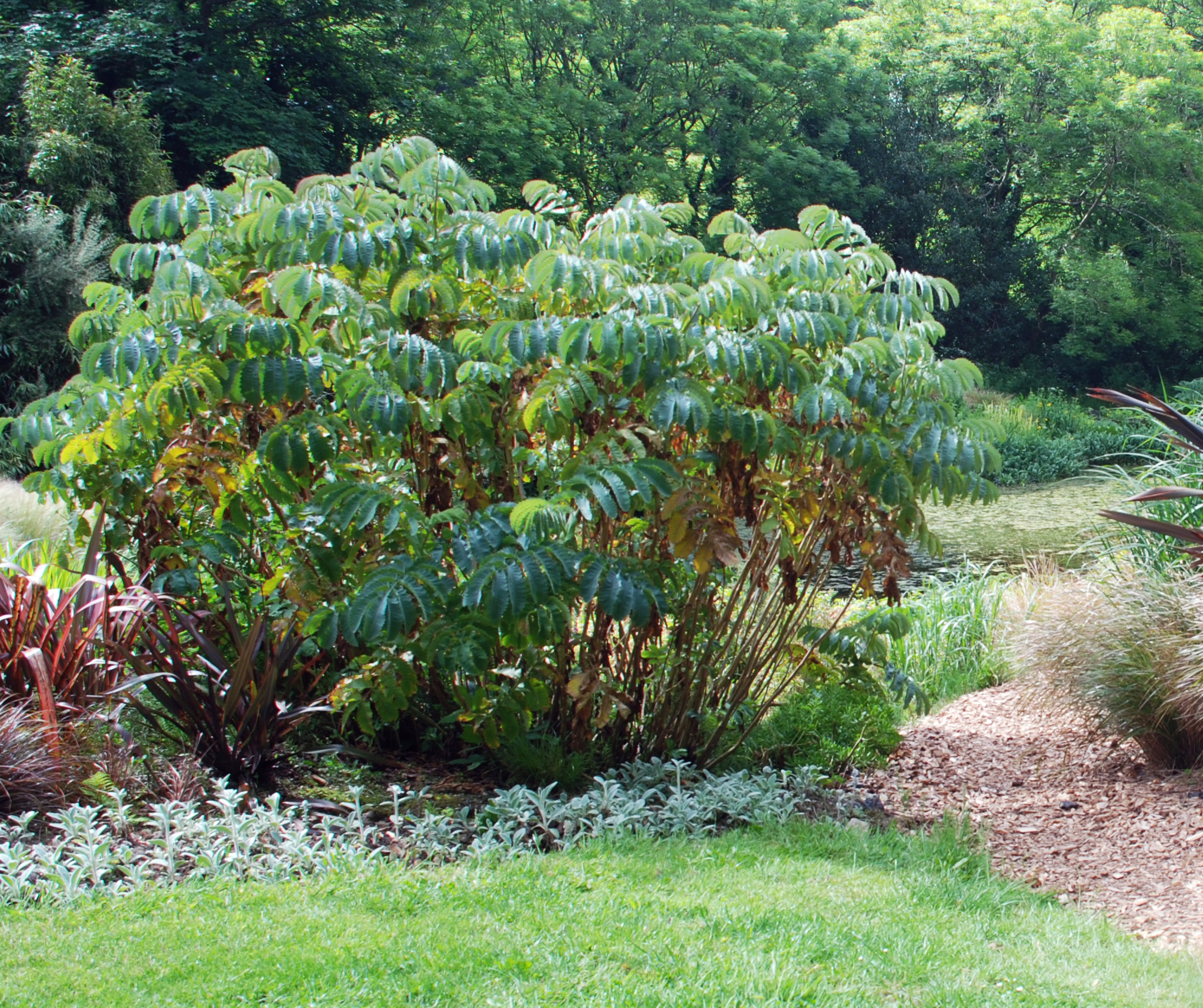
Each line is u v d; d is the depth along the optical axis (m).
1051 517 15.84
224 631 4.62
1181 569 5.18
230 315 3.60
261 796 4.11
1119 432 23.23
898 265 31.27
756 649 4.61
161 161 16.88
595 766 4.48
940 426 3.96
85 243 14.19
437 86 25.97
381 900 2.95
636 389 3.93
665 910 2.94
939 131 32.31
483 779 4.50
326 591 3.94
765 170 28.45
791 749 4.98
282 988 2.41
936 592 8.17
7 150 15.57
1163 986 2.63
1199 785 4.41
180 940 2.65
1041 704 5.22
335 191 4.05
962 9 32.41
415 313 3.94
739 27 28.34
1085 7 33.31
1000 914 3.17
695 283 4.05
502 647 4.32
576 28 27.67
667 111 28.44
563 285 3.63
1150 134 29.12
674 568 4.29
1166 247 30.48
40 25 18.55
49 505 8.59
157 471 4.04
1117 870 3.72
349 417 3.93
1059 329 32.12
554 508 3.62
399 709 3.99
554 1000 2.38
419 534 3.85
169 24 20.08
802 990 2.46
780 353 3.72
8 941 2.64
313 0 21.70
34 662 3.72
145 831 3.53
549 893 3.05
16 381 13.95
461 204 4.15
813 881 3.29
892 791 4.73
